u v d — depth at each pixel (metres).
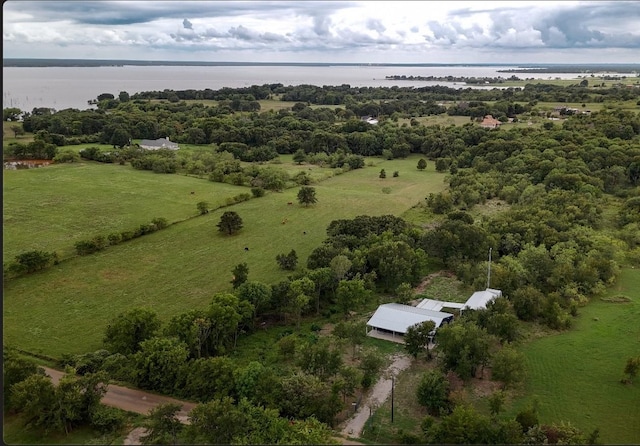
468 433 40.19
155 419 41.38
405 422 46.12
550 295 67.00
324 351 51.16
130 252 86.19
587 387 51.56
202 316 56.12
